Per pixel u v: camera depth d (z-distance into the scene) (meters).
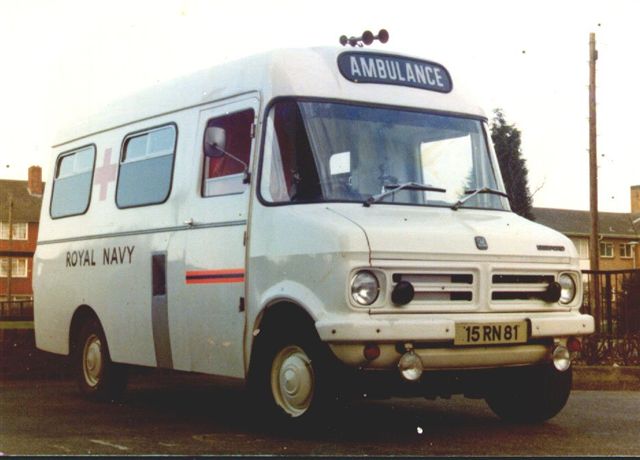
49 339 11.66
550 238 8.22
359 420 8.97
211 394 11.49
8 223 70.25
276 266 7.79
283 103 8.18
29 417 9.30
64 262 11.37
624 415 9.38
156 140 9.88
